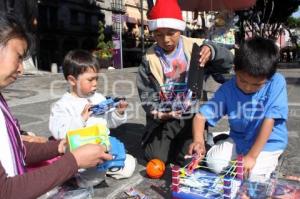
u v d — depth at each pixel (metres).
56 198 2.44
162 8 3.30
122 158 2.81
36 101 7.45
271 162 2.76
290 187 2.47
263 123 2.71
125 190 2.89
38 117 5.69
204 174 2.61
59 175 1.75
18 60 1.71
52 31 24.56
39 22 23.39
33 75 14.77
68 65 3.15
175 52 3.45
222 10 7.06
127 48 30.03
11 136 1.82
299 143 4.05
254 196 2.33
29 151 2.33
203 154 2.76
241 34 16.27
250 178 2.55
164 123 3.36
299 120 5.18
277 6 20.83
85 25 27.73
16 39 1.68
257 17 17.02
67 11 25.83
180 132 3.36
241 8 7.02
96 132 2.45
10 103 7.17
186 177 2.54
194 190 2.42
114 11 30.22
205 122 2.99
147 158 3.44
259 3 16.44
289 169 3.21
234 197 2.29
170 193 2.84
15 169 1.80
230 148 2.82
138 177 3.17
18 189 1.63
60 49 25.34
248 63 2.41
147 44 31.44
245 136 2.89
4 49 1.66
